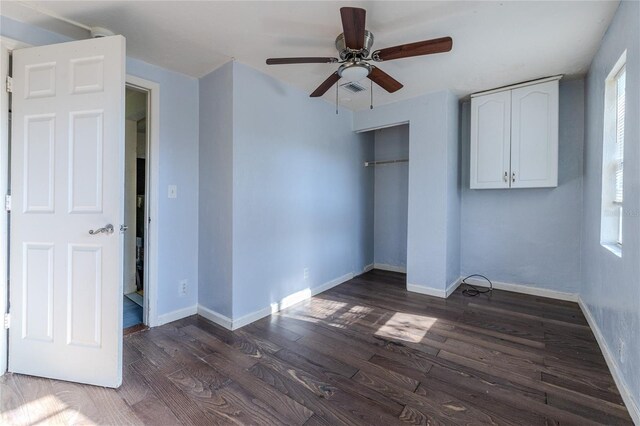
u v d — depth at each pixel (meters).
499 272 3.50
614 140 2.12
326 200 3.51
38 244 1.80
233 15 1.85
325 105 3.45
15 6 1.73
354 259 4.07
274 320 2.65
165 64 2.48
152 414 1.50
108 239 1.71
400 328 2.49
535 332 2.40
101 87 1.71
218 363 1.96
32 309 1.81
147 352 2.10
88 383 1.74
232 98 2.43
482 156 3.24
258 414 1.50
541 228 3.24
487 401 1.60
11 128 1.82
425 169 3.34
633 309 1.52
